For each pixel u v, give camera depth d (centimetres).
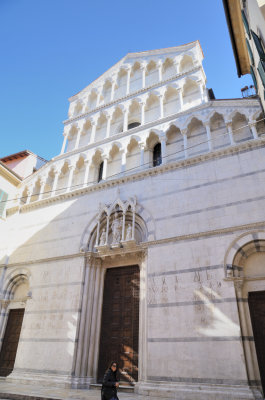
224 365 1222
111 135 2427
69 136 2669
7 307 2084
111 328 1702
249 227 1437
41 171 2581
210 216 1569
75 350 1619
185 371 1288
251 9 1145
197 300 1402
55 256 2008
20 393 1253
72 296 1789
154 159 2139
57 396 1198
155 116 2252
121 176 2114
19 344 1822
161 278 1545
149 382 1334
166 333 1404
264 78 1080
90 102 2784
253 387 1150
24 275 2114
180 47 2412
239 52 1762
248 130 1789
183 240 1581
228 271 1377
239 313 1298
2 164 2483
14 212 2475
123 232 1784
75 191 2186
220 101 1889
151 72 2522
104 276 1883
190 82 2209
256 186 1519
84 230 1994
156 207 1777
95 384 1547
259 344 1262
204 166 1733
